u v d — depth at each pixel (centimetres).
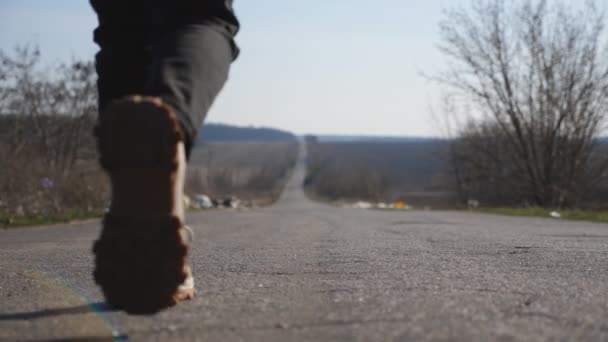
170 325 200
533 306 218
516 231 713
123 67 238
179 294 237
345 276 309
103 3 236
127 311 184
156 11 225
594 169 2075
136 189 180
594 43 1992
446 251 441
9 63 1482
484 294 245
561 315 203
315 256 419
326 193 9712
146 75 236
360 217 1373
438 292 251
